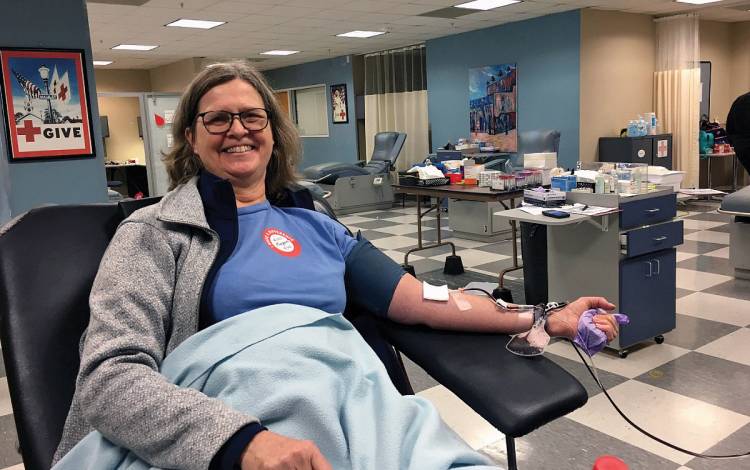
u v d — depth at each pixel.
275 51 10.77
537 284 3.48
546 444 2.19
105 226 1.24
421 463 0.95
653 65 8.64
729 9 8.20
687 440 2.17
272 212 1.30
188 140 1.31
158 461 0.87
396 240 6.21
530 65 8.42
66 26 3.75
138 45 9.62
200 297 1.10
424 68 10.32
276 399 0.95
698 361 2.87
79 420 0.98
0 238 1.12
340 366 1.06
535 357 1.12
